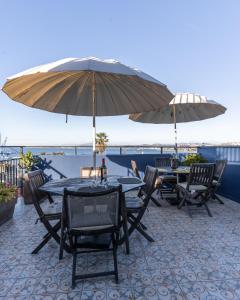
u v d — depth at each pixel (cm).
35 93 292
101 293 183
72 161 583
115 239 211
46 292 185
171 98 274
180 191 453
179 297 177
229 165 474
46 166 577
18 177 526
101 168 305
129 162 606
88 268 219
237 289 186
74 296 180
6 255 245
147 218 362
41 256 243
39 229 319
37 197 268
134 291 185
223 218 359
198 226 325
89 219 200
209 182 384
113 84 287
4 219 341
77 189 239
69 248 237
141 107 333
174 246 263
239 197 442
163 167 505
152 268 217
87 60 206
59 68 188
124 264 225
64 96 325
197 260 231
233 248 256
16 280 200
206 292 182
